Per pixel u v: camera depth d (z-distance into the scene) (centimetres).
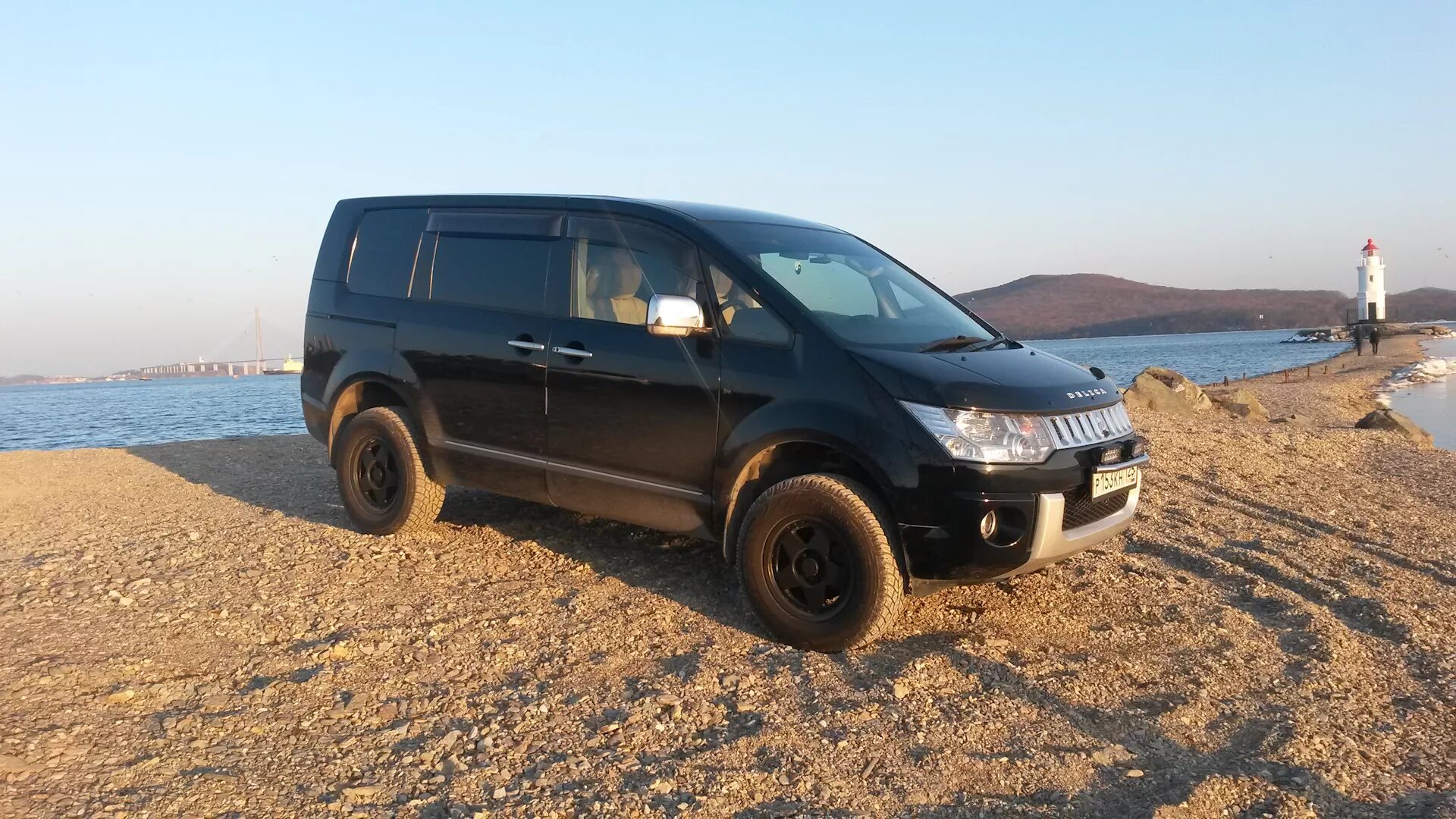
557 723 345
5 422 5347
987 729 344
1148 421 1256
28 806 276
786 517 422
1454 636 459
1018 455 398
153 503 737
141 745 321
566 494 508
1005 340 512
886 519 406
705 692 372
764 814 285
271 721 343
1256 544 626
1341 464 1040
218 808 281
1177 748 336
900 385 405
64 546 588
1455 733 352
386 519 582
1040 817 286
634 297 488
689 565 540
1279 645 440
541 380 507
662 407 463
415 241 589
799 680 385
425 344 560
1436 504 835
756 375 436
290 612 456
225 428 3888
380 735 334
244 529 615
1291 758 326
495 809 285
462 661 402
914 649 421
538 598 481
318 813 281
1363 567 581
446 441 554
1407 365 6016
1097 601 493
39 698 354
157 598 477
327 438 622
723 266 463
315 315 626
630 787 298
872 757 321
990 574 400
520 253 538
